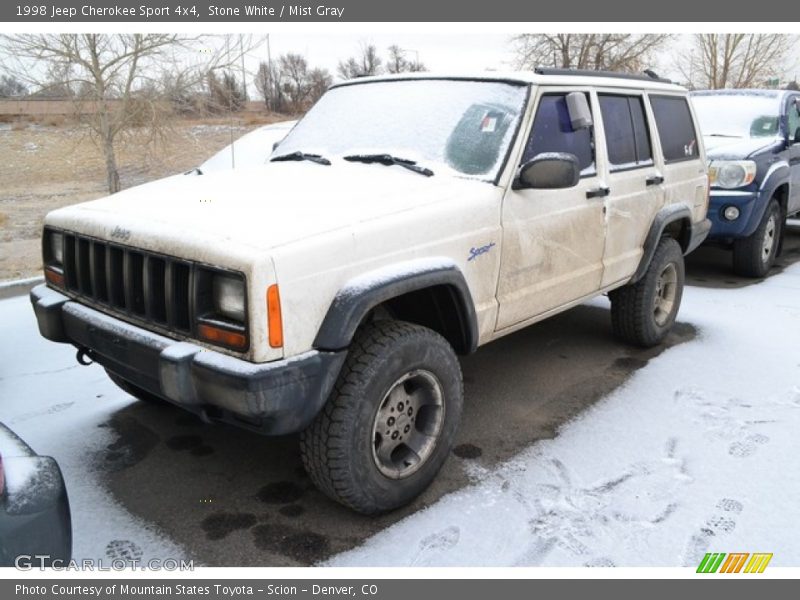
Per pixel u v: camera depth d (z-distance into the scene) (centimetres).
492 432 378
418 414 313
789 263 804
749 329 552
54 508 212
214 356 253
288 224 268
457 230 314
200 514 304
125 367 294
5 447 228
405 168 346
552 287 381
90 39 917
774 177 680
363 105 410
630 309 481
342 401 272
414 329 295
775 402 410
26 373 462
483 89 375
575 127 380
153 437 375
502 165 343
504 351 506
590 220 401
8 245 912
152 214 294
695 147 534
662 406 407
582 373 462
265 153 723
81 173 1431
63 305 324
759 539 282
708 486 319
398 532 290
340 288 268
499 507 306
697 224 533
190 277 261
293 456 356
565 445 362
